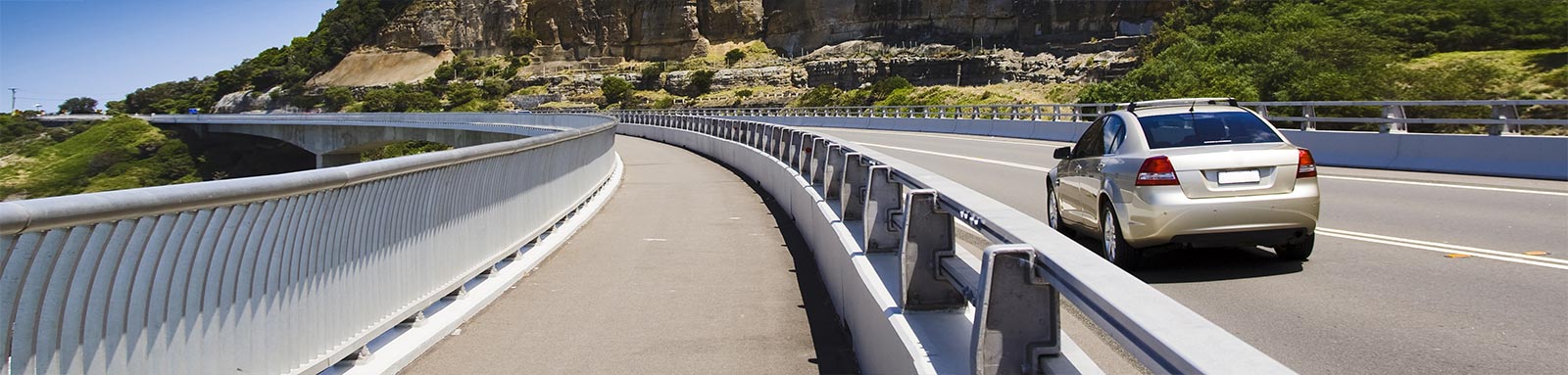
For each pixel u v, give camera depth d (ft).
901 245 17.47
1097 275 9.69
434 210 25.07
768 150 67.97
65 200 11.22
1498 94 205.57
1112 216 30.42
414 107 644.27
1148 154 29.27
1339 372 18.89
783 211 50.21
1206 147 29.17
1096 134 34.45
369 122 320.29
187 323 14.21
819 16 638.94
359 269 20.40
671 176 77.51
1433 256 31.27
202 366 14.55
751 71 599.57
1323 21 329.93
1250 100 197.26
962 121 148.66
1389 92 198.80
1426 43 285.43
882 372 17.58
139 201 12.45
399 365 20.61
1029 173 67.77
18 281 10.95
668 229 43.37
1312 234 29.60
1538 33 277.23
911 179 19.98
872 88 463.83
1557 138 55.47
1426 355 19.85
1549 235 34.71
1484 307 23.84
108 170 393.29
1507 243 33.27
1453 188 51.06
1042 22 564.30
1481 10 290.76
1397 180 56.29
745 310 26.32
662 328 24.39
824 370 20.66
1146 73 253.85
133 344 12.96
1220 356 7.12
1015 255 11.64
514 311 26.40
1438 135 62.80
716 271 32.35
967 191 17.10
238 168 418.92
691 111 352.49
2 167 387.55
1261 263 30.89
